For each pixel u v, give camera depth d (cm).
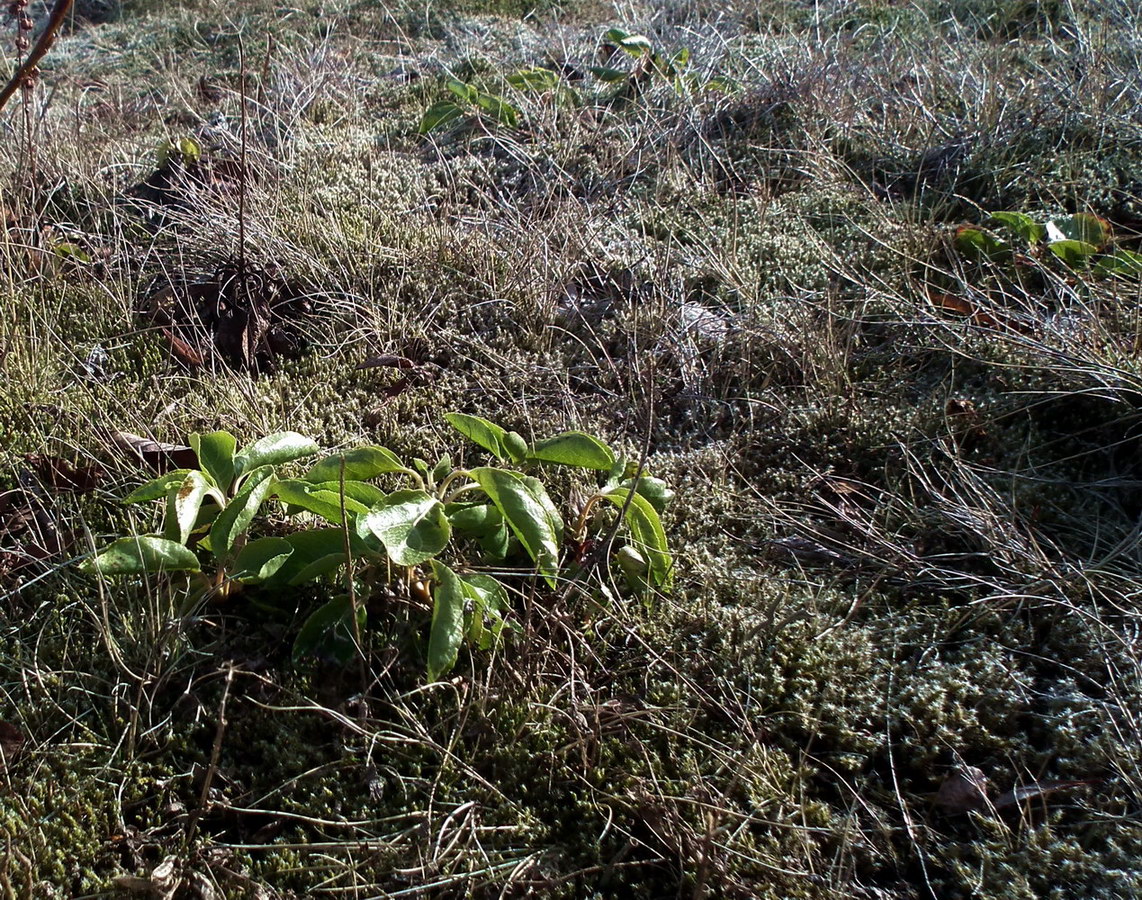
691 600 229
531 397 291
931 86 429
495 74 515
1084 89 403
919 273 332
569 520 244
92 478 253
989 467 259
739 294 321
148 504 243
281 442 223
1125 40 446
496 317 323
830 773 196
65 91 548
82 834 179
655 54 488
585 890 177
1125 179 363
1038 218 342
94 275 339
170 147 416
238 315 323
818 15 539
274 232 346
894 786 189
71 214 391
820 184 379
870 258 337
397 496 204
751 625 217
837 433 273
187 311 327
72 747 193
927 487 252
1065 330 280
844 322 312
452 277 340
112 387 295
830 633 215
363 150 429
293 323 321
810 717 201
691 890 176
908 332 303
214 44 638
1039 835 179
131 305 322
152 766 192
